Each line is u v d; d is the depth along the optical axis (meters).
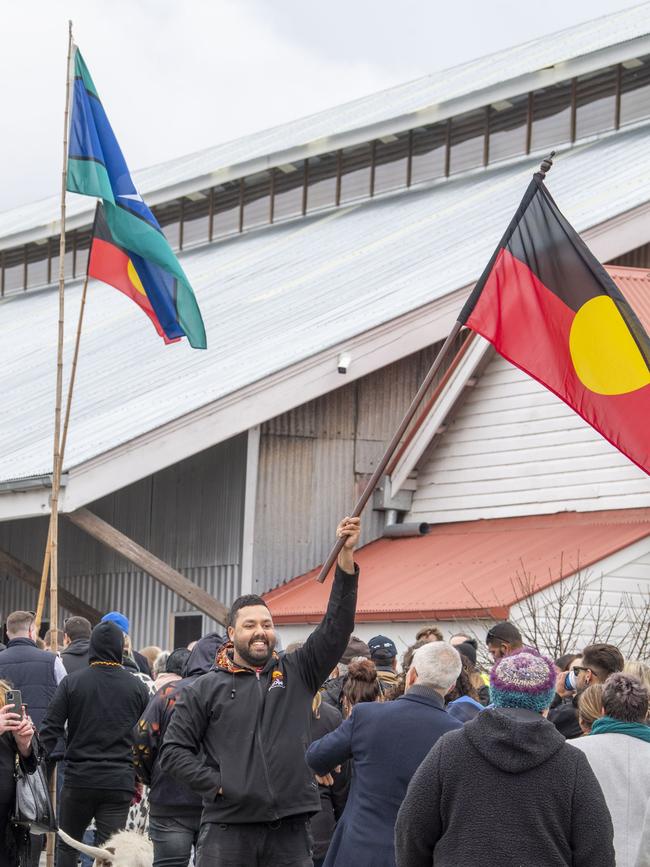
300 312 28.91
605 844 6.14
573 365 9.80
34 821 8.80
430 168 37.50
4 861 8.87
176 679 12.38
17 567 28.88
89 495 22.72
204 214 43.00
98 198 14.98
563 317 9.81
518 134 35.66
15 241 48.19
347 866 8.45
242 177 41.53
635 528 21.59
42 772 8.99
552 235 9.90
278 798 7.93
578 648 20.52
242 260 37.25
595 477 22.95
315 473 26.45
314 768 8.75
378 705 8.70
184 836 11.21
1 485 23.06
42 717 12.40
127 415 25.05
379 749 8.53
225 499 26.27
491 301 9.78
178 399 24.86
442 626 21.64
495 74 39.28
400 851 6.38
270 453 26.20
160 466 23.28
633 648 19.48
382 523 26.59
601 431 9.76
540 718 6.27
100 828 12.35
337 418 26.66
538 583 20.72
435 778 6.28
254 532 25.80
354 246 33.69
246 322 29.70
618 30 38.09
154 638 27.42
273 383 24.27
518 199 31.33
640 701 7.74
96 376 29.81
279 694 8.12
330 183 39.81
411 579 23.17
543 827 6.12
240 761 7.93
